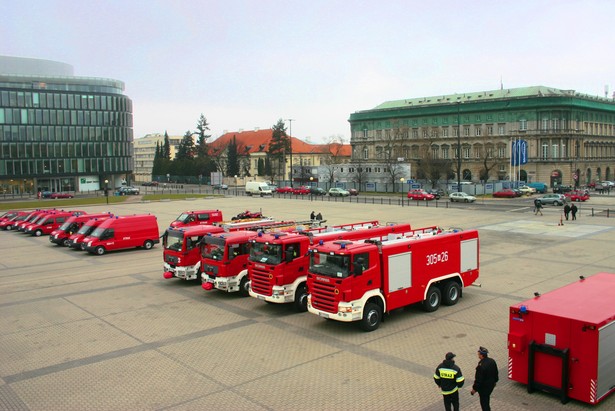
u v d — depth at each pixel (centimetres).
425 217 4631
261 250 1788
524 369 1134
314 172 12225
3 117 10088
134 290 2156
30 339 1550
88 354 1420
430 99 12381
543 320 1100
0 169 10075
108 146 11438
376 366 1300
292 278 1755
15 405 1125
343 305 1499
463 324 1617
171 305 1911
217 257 1956
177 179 14538
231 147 13738
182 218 3634
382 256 1587
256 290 1808
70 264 2802
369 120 12825
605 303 1155
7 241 3794
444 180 9875
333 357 1366
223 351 1425
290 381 1220
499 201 6812
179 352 1423
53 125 10688
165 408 1095
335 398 1127
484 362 995
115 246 3148
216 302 1947
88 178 11275
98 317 1769
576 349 1052
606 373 1059
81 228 3341
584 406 1064
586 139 10562
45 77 10881
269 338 1527
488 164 10462
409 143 11856
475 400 1110
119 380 1244
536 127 10100
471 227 3900
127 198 7794
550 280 2178
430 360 1332
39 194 8462
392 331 1566
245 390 1175
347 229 2039
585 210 5172
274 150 12912
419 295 1703
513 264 2523
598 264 2483
